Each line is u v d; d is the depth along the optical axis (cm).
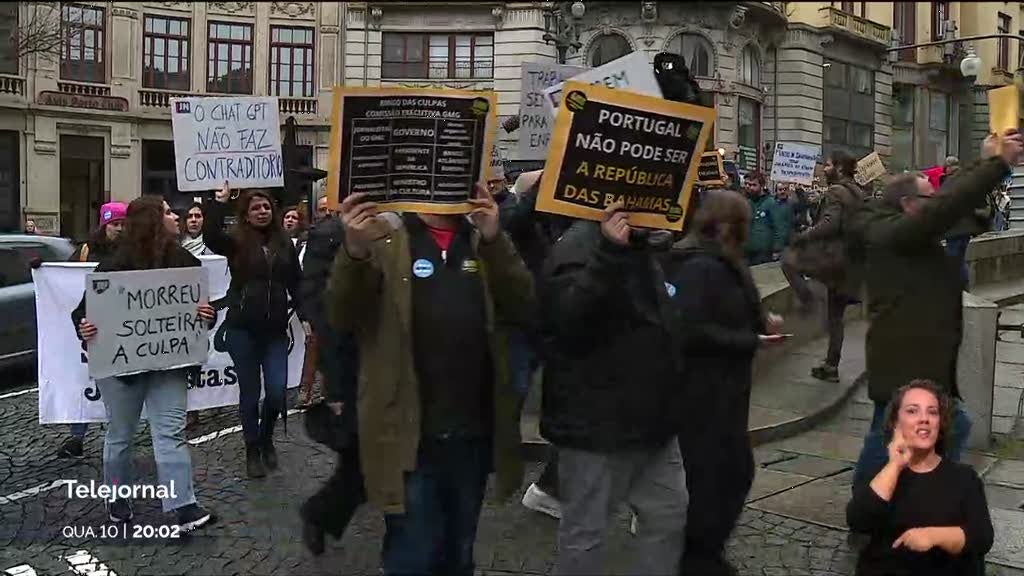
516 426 380
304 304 536
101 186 3212
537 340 397
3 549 515
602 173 354
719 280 430
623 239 355
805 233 859
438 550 373
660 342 380
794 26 3234
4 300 980
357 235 348
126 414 543
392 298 362
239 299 629
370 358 364
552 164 351
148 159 3303
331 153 351
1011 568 494
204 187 858
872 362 495
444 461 371
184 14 3241
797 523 557
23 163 3033
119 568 492
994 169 447
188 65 3269
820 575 485
